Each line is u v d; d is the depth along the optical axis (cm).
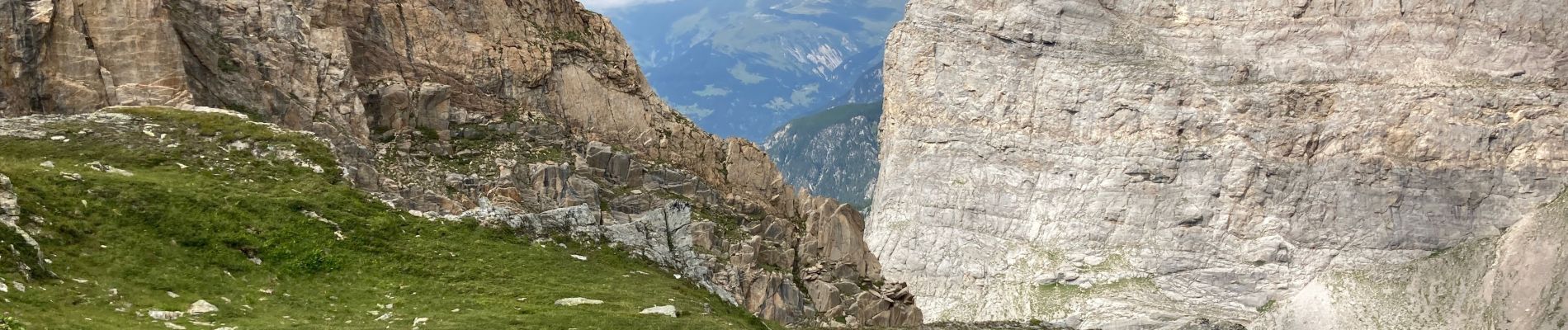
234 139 8525
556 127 10956
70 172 7412
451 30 11081
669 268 8800
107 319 5838
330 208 7919
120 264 6562
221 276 6781
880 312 10300
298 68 9781
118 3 9012
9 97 8356
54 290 5997
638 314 6944
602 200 10188
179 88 9019
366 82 10294
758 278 9619
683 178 10906
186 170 8019
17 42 8500
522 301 7081
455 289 7244
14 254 6053
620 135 11544
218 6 9681
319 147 8838
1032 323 10231
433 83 10619
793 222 11425
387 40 10656
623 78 12050
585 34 12388
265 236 7325
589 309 6950
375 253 7538
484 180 9800
